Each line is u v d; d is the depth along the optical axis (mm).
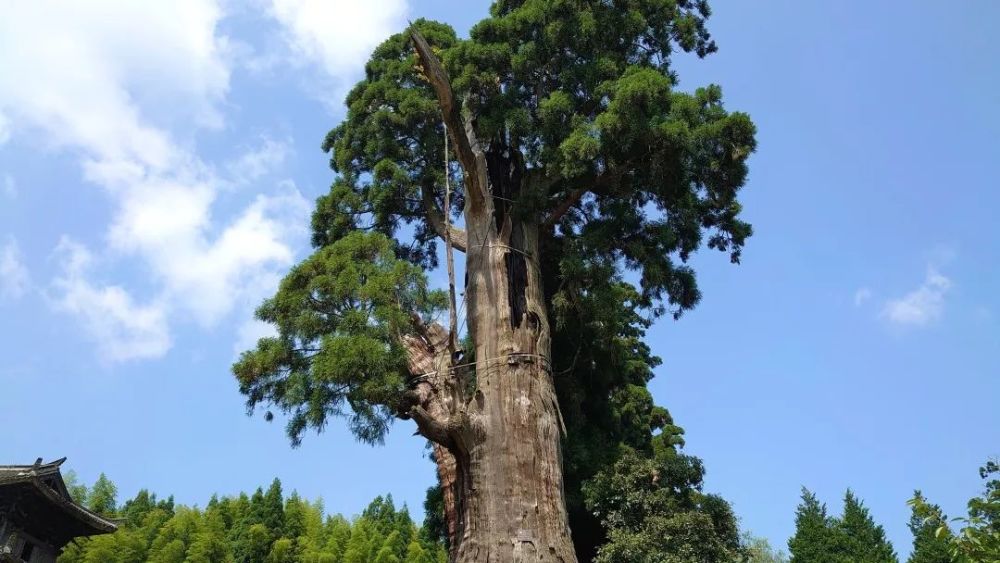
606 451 22812
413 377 18641
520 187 22016
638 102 19141
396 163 23562
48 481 24375
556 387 23109
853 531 43625
